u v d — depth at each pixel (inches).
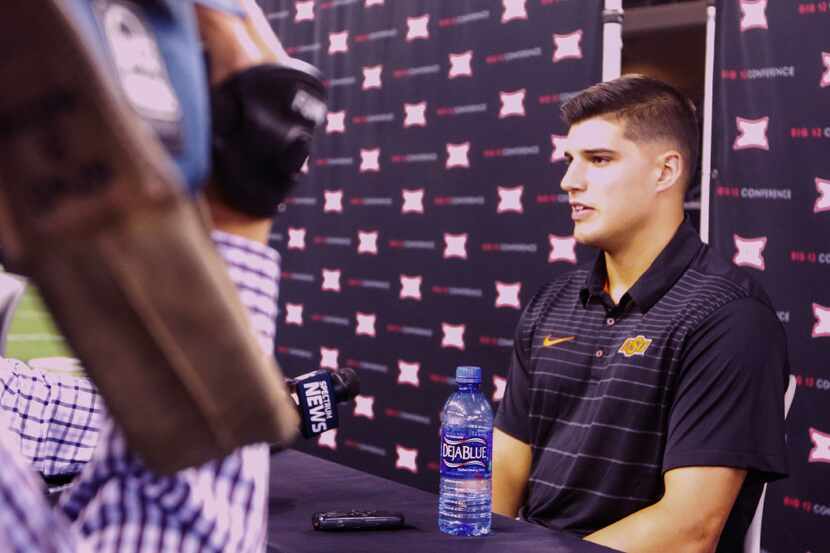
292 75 17.2
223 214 17.2
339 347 132.2
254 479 16.4
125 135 11.0
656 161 69.8
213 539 15.4
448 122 119.4
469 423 56.3
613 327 70.1
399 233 125.0
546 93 109.6
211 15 16.6
